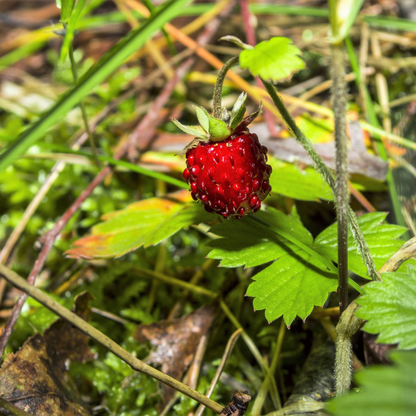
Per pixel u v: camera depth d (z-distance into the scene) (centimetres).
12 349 11
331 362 9
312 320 10
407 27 14
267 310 8
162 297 12
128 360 8
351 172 12
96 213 14
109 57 9
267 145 12
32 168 15
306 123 13
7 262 12
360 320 8
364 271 8
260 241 9
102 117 15
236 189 8
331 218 12
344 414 6
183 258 13
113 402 10
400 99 14
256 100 15
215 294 12
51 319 11
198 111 8
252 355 11
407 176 12
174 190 15
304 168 12
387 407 6
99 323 12
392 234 9
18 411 8
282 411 8
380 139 13
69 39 9
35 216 15
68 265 13
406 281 7
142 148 14
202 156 8
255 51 7
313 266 9
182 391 8
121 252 10
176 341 10
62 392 9
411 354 6
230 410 8
